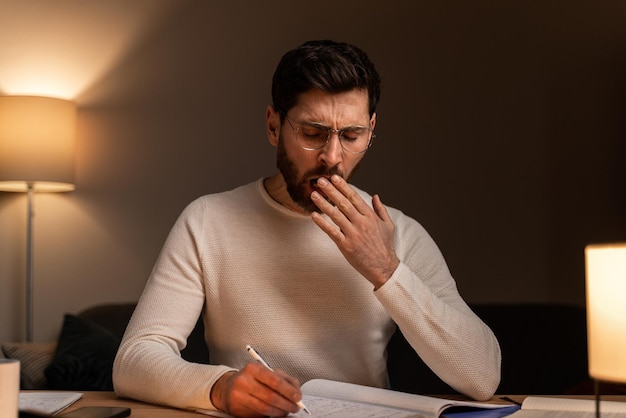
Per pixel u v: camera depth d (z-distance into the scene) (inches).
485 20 134.3
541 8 134.1
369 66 57.3
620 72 133.0
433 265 62.6
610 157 132.6
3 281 128.4
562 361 110.5
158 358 50.9
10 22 130.3
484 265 132.1
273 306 60.4
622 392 86.6
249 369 43.8
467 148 132.8
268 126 60.8
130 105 131.6
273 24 133.7
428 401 45.7
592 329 33.0
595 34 133.6
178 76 132.2
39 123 114.6
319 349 60.2
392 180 132.2
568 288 131.7
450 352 52.9
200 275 61.4
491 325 113.0
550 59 133.8
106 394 53.9
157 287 59.7
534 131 133.1
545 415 44.1
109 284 129.7
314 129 54.7
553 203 132.5
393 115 133.0
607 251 32.3
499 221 132.4
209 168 131.6
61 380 92.4
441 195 132.2
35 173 114.0
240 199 63.9
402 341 108.0
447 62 133.8
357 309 60.7
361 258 52.4
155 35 132.5
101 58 131.7
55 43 131.0
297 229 61.4
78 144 130.5
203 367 48.1
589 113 133.0
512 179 132.6
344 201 52.4
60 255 129.6
